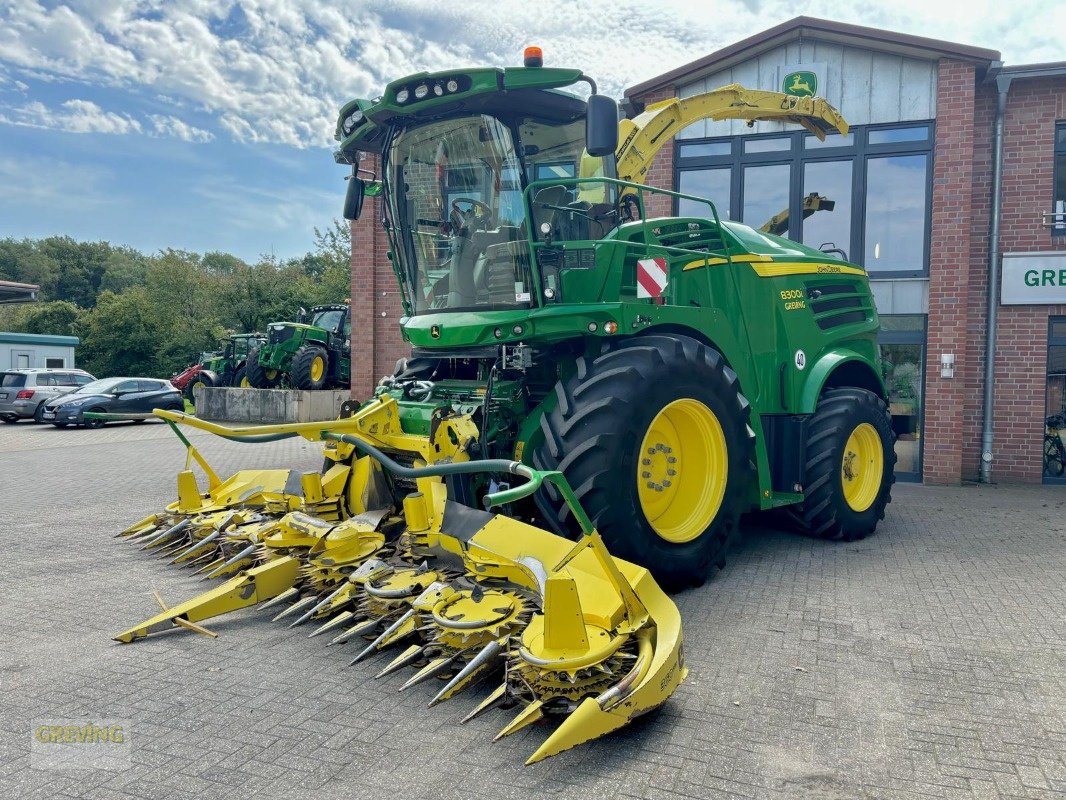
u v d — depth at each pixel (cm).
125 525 739
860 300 777
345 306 2314
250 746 307
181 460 1275
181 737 314
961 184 1025
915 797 272
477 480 483
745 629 445
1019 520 793
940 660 399
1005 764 295
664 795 273
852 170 1084
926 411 1057
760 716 335
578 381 477
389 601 397
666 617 354
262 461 1255
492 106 507
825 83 1081
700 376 506
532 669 310
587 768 291
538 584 346
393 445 499
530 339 494
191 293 5400
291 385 2198
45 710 340
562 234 529
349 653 404
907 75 1053
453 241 543
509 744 308
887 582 547
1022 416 1066
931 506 880
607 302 509
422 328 538
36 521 762
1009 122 1060
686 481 532
